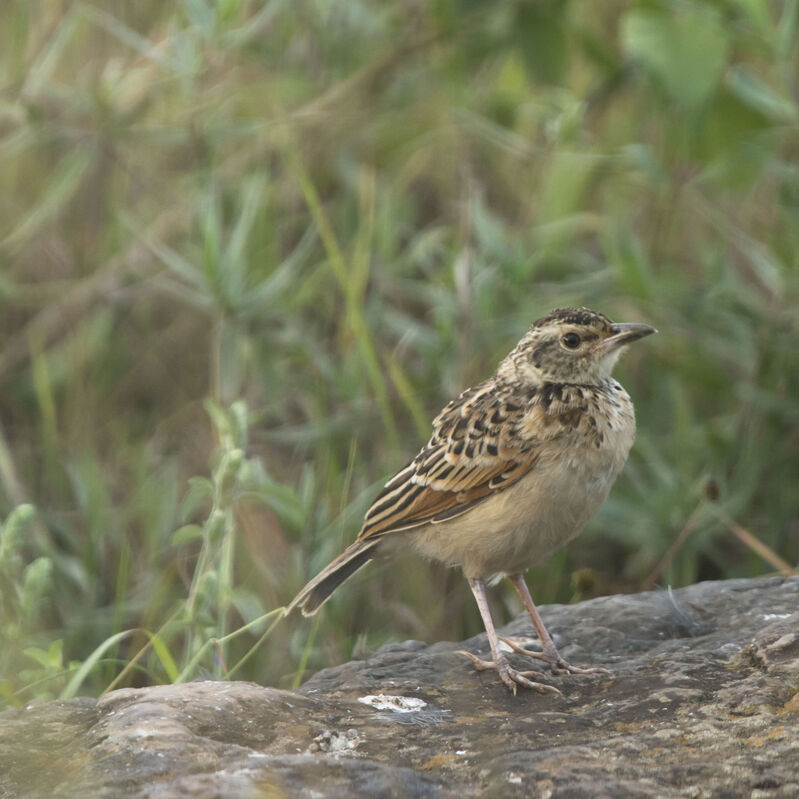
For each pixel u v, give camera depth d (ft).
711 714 22.33
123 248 48.29
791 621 25.90
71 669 28.71
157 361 48.42
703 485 38.06
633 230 47.75
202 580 29.01
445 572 39.81
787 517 40.81
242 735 21.91
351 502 40.22
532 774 19.72
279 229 47.65
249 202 41.50
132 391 48.26
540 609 30.50
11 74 46.01
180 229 47.65
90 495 40.47
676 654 26.11
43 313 48.75
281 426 44.16
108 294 47.16
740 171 43.27
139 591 39.60
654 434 43.06
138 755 20.30
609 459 27.76
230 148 48.78
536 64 45.88
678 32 39.91
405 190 50.16
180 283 47.34
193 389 47.88
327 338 45.65
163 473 43.62
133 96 45.73
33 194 49.52
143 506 41.81
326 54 48.85
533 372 29.04
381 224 45.14
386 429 41.22
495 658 26.14
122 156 49.16
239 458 29.35
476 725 22.80
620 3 50.98
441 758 21.12
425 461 28.73
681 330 42.50
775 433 40.75
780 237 43.80
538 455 27.43
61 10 46.83
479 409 28.48
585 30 47.60
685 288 42.78
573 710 24.08
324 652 35.58
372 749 21.63
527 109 49.57
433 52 49.06
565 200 45.27
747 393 40.60
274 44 47.47
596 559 41.52
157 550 40.16
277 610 28.73
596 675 25.79
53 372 47.73
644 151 42.83
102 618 37.58
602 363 28.94
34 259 49.78
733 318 41.73
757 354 41.63
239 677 36.37
